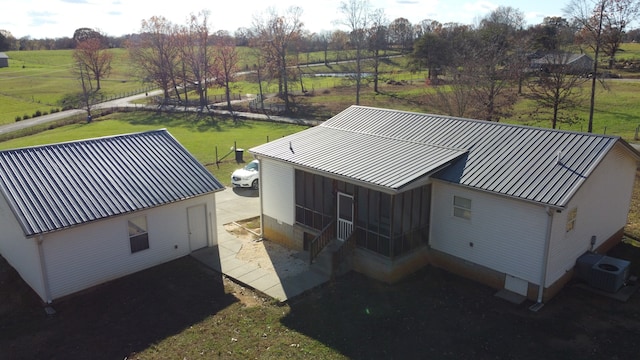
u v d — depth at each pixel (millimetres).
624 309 13477
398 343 12188
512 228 13898
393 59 102250
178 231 17438
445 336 12414
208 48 73875
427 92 53719
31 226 13789
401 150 17047
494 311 13492
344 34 107500
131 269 16297
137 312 13992
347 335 12609
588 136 15070
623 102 48531
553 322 12883
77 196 15570
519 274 14055
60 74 106562
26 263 15094
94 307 14289
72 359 11859
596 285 14477
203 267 16938
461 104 34250
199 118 59938
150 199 16344
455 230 15438
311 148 18297
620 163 16109
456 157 15734
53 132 51656
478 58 37719
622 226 17875
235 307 14211
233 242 19125
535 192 13227
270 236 19375
